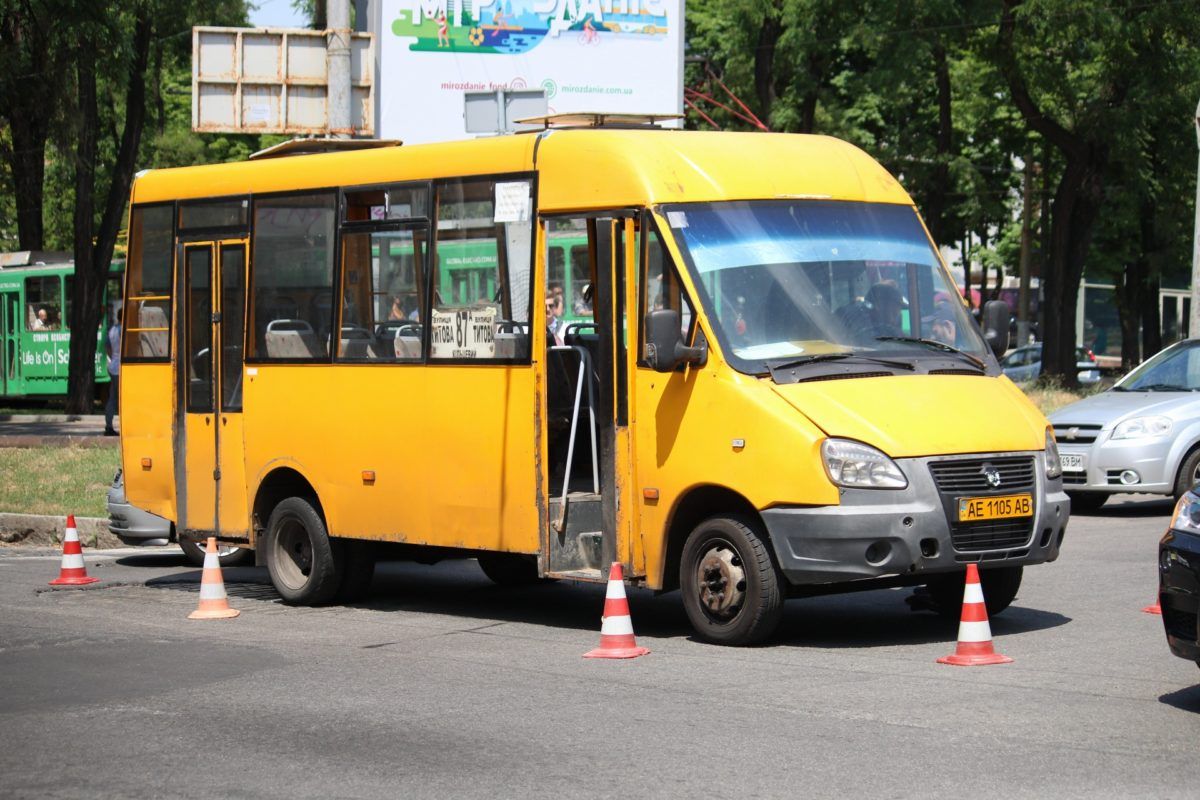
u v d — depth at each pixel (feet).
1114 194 118.62
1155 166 126.21
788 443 30.40
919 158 127.75
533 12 95.30
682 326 32.30
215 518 43.14
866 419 30.35
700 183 33.32
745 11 121.08
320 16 116.47
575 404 34.50
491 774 21.84
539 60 95.66
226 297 42.91
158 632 35.83
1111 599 37.29
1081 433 55.06
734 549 31.55
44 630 36.06
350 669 30.42
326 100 88.38
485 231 36.09
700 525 32.12
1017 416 31.86
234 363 42.57
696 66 146.41
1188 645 24.50
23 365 134.62
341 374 39.37
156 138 134.41
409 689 28.19
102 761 23.13
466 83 94.43
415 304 37.65
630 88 97.35
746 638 31.55
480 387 35.91
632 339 33.12
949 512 30.19
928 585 35.32
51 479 65.77
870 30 108.99
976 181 129.39
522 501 35.04
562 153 34.63
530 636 34.65
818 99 131.13
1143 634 32.40
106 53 99.71
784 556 30.53
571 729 24.57
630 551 33.22
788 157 34.71
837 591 31.94
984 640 29.58
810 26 115.85
